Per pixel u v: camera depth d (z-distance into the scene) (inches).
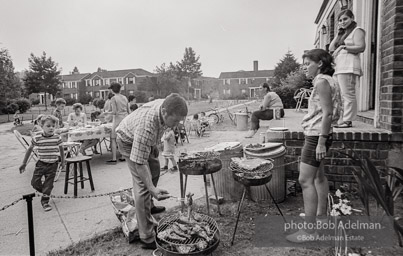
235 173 119.6
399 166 146.3
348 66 166.9
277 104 297.1
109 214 143.9
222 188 157.9
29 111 1460.4
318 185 116.6
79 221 136.6
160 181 197.5
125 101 261.4
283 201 154.3
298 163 164.7
